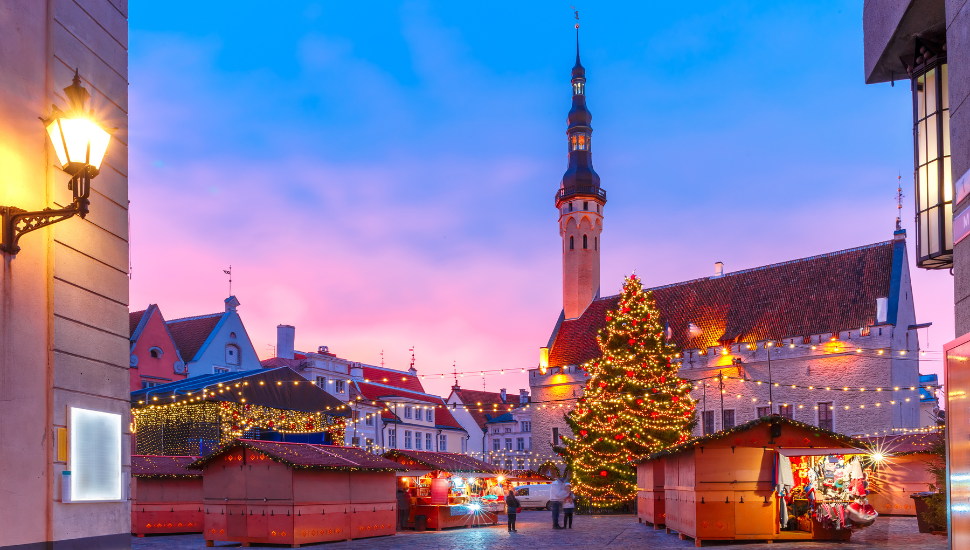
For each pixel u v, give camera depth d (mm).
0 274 8734
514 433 89875
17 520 8742
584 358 67375
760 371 56344
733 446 22500
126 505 10711
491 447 91188
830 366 53281
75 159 8172
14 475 8742
